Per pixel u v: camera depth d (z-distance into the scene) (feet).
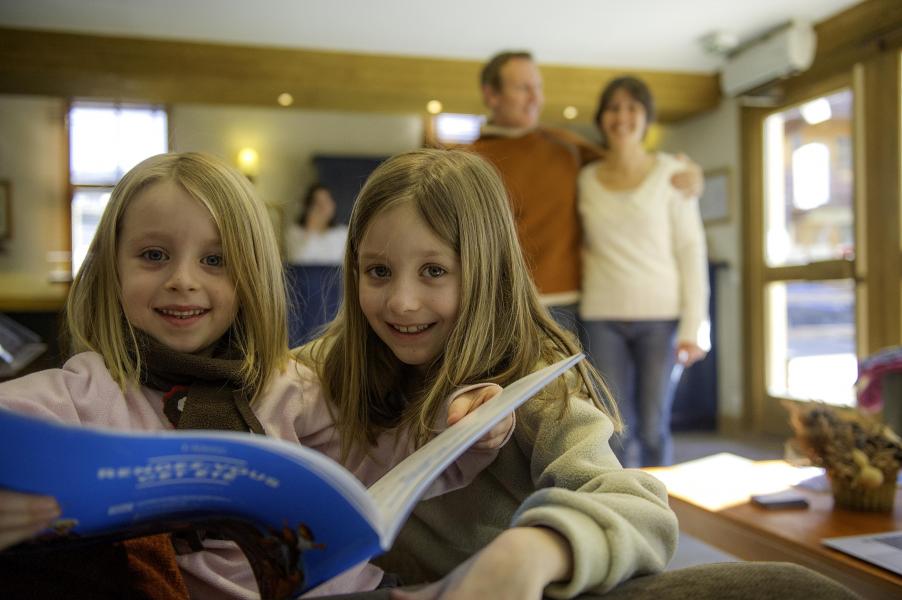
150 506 1.71
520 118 7.92
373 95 15.78
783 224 15.06
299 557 1.78
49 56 14.01
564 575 1.79
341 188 19.80
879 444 4.76
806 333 14.46
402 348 2.83
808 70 14.07
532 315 3.01
